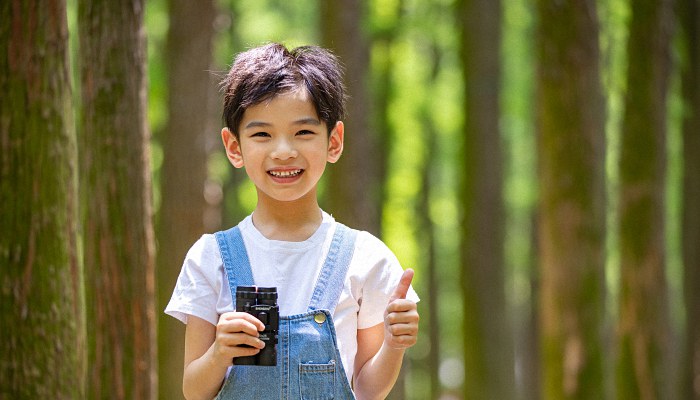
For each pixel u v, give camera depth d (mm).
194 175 10102
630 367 10641
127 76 6227
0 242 4926
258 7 15555
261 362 3215
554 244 9570
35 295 4945
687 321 13031
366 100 12172
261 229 3492
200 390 3301
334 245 3484
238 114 3418
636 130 10562
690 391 13016
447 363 31516
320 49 3553
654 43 10492
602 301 9609
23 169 4945
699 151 12758
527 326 22031
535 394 18984
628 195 10625
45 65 4984
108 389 6215
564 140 9430
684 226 12977
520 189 19781
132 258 6254
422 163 18797
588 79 9391
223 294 3434
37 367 4945
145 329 6301
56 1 5023
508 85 17484
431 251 20625
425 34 15250
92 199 6254
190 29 10109
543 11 9430
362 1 12773
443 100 18062
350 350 3441
